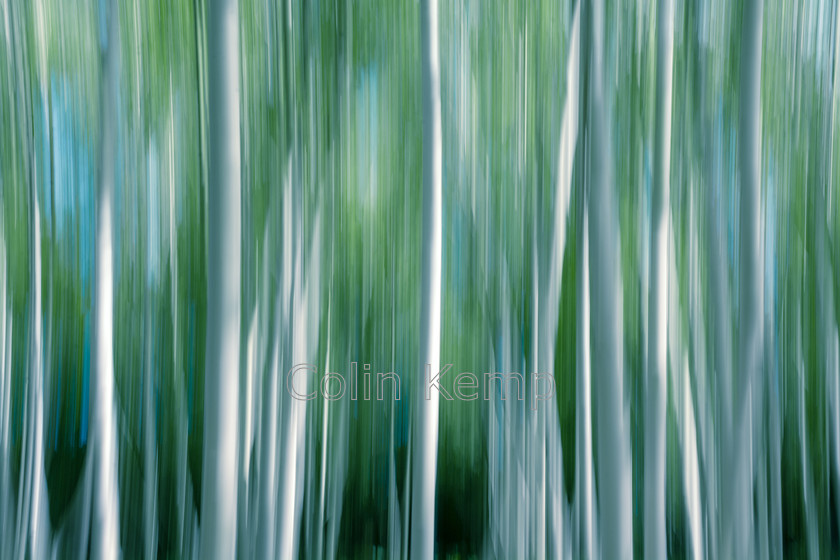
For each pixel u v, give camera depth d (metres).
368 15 10.73
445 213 10.73
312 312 10.73
